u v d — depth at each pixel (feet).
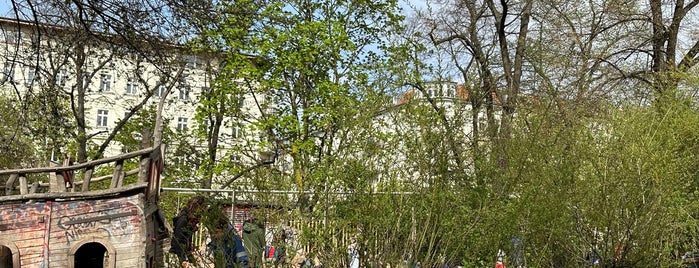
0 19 36.45
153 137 25.34
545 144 26.76
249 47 55.88
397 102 23.41
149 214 22.93
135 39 35.65
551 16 60.70
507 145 26.25
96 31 36.27
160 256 25.43
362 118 21.65
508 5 63.10
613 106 31.32
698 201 27.94
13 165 49.19
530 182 25.20
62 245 20.97
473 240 22.33
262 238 19.90
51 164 29.07
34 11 34.06
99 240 21.24
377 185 20.72
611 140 26.89
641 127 27.09
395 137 21.45
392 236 20.58
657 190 25.49
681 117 33.45
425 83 25.50
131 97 76.43
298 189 20.42
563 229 25.34
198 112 60.80
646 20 62.44
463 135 23.58
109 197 21.76
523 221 24.34
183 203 35.12
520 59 55.01
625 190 25.59
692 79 45.32
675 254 27.61
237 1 37.09
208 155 63.21
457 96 25.79
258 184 20.12
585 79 50.19
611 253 25.93
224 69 57.00
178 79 41.73
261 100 66.33
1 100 54.85
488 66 43.04
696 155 30.40
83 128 65.16
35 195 21.01
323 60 56.70
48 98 39.19
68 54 38.06
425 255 21.31
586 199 26.16
